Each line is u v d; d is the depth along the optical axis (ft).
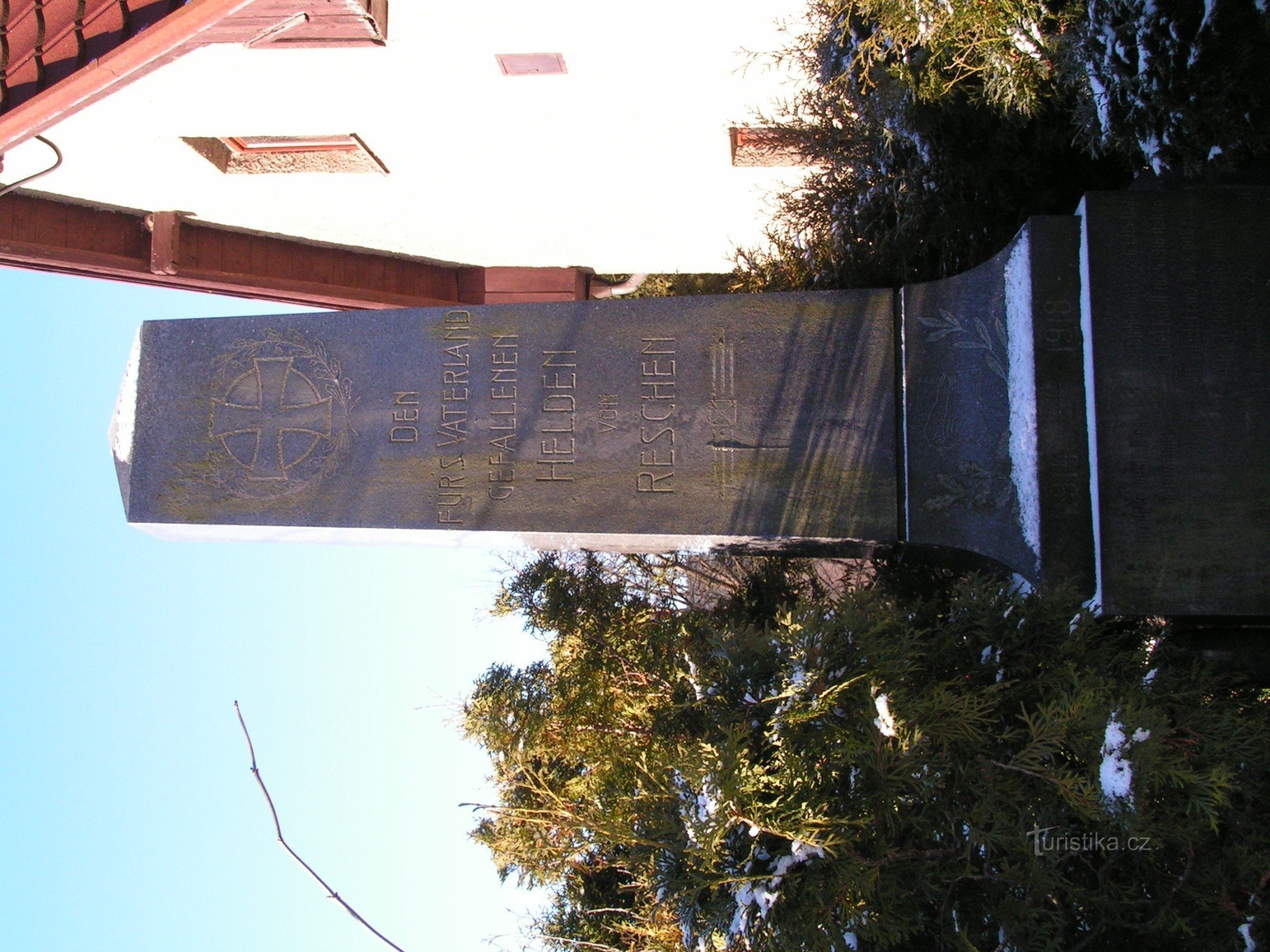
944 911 12.66
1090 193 15.74
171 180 22.91
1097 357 15.57
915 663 14.65
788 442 17.67
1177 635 16.03
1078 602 14.70
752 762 13.76
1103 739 12.57
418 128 21.18
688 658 17.17
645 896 16.78
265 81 19.12
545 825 20.42
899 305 17.71
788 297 17.97
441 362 18.63
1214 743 12.75
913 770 12.87
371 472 18.57
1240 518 15.25
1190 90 13.94
